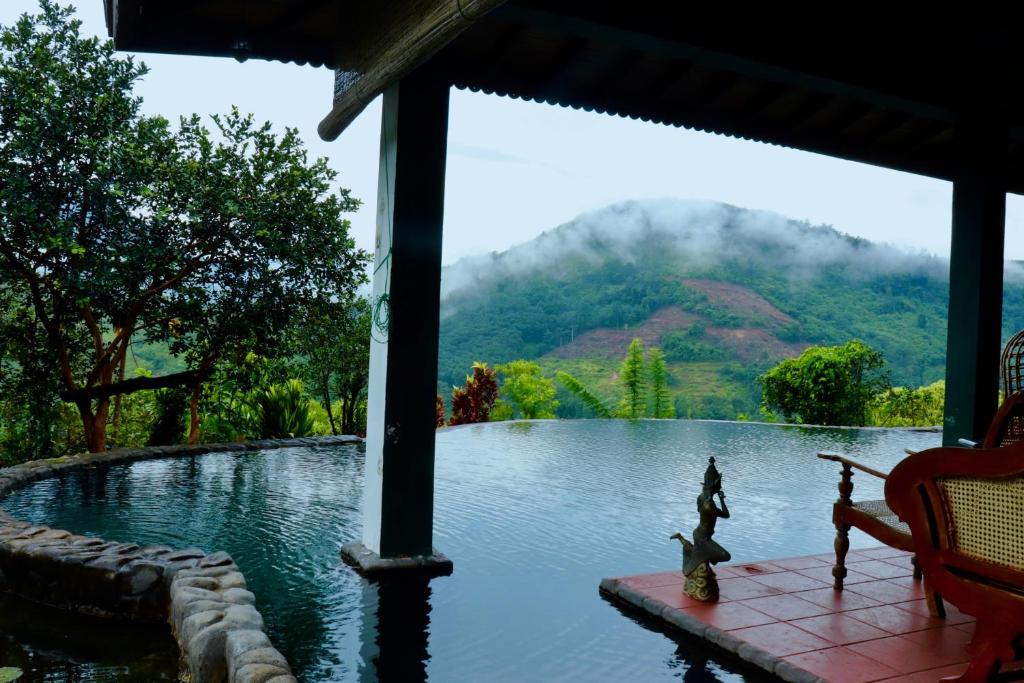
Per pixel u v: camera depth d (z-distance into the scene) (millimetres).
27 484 7395
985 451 1886
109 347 9773
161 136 9789
